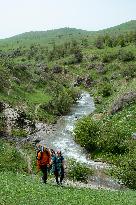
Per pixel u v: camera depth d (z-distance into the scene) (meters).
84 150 55.50
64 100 84.44
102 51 143.75
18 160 45.25
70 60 142.00
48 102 79.75
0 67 85.19
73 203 26.75
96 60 136.50
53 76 118.56
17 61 159.38
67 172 43.84
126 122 61.12
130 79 105.38
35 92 84.94
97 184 42.31
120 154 51.41
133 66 114.81
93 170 46.72
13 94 74.12
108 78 116.88
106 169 47.44
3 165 42.12
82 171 43.62
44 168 34.28
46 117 72.00
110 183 43.03
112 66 125.06
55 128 68.00
